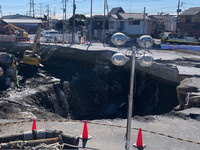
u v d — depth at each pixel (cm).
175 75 2456
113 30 6072
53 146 918
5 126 1194
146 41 770
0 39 4712
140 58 779
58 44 4619
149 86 2792
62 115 2612
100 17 6769
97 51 3541
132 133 1149
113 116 2742
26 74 3291
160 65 2634
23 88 2697
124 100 2988
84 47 4041
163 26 6544
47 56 3938
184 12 6366
